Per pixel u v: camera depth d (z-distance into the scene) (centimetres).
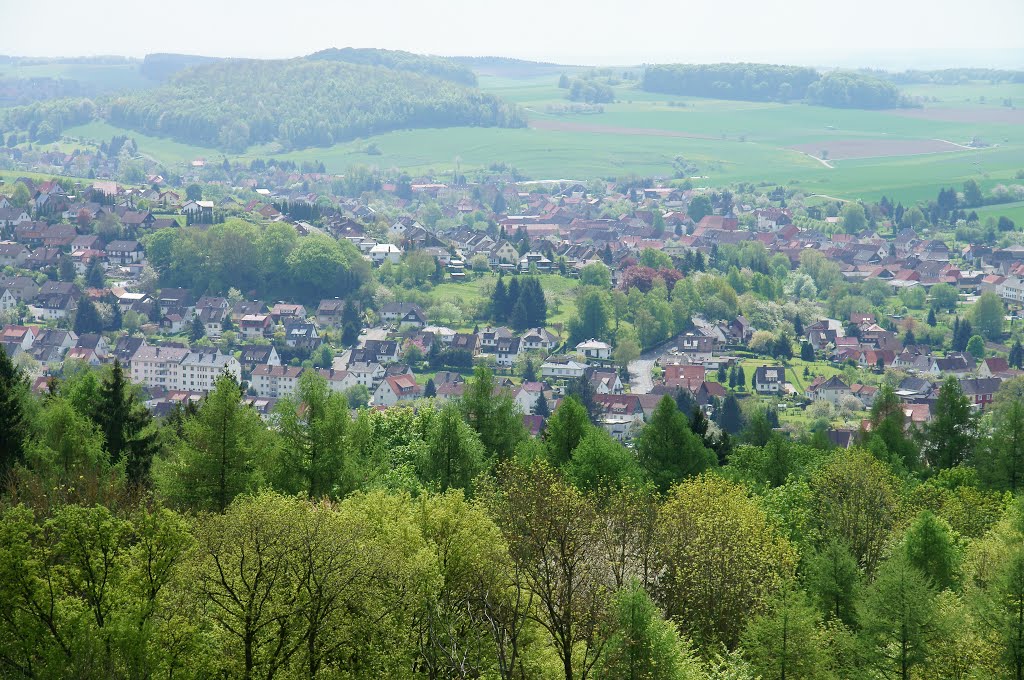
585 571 8812
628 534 10088
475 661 7762
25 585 7175
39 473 11369
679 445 15288
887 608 9156
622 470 13725
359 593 7619
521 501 9950
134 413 14300
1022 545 9912
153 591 7412
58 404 12838
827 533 12219
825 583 10375
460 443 13888
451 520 8894
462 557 8588
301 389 13038
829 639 9431
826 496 12912
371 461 13112
